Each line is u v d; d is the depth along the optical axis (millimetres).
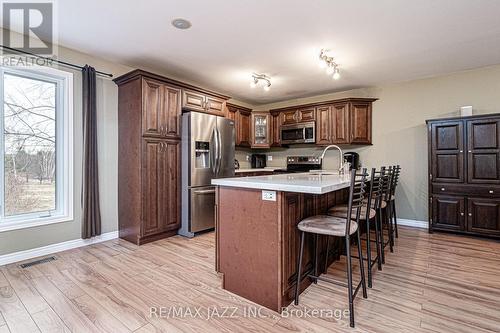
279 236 1838
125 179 3402
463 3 2219
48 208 3002
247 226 2004
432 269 2506
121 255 2865
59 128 3064
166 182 3480
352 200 1732
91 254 2893
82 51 3166
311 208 2277
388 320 1712
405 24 2566
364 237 3641
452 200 3584
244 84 4590
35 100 2906
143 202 3229
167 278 2320
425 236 3609
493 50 3162
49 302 1915
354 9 2312
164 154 3457
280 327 1649
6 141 2717
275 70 3861
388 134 4438
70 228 3066
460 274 2393
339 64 3598
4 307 1849
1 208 2686
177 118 3615
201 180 3686
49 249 2896
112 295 2023
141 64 3623
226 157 4086
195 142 3619
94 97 3197
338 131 4645
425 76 4082
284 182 1984
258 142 5527
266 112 5523
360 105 4551
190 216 3561
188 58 3426
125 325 1657
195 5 2250
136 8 2291
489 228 3328
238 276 2053
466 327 1636
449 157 3598
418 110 4184
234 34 2775
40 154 2945
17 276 2334
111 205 3463
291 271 1948
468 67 3717
